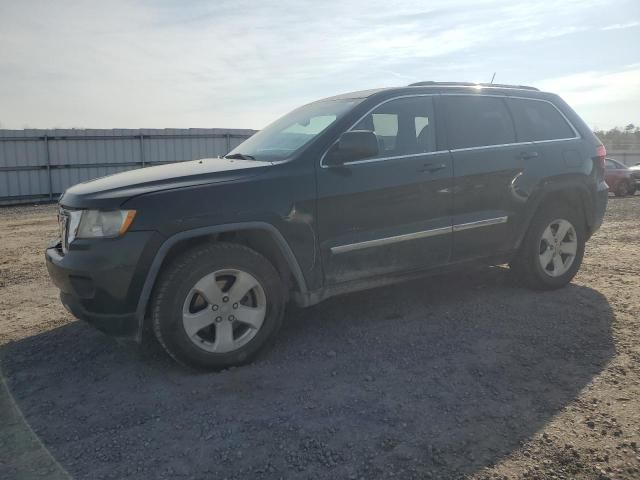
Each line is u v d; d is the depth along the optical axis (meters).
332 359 3.74
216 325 3.54
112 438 2.81
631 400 3.10
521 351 3.82
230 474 2.49
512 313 4.58
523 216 4.90
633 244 7.84
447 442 2.73
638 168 20.78
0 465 2.59
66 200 3.68
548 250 5.16
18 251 8.71
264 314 3.69
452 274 5.84
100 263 3.29
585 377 3.41
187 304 3.43
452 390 3.26
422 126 4.48
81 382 3.48
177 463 2.58
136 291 3.35
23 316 4.93
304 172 3.81
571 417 2.94
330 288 3.98
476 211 4.61
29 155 20.77
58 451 2.70
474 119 4.77
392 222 4.17
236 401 3.17
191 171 3.77
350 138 3.79
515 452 2.64
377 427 2.87
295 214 3.74
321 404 3.11
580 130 5.45
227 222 3.52
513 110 5.04
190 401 3.18
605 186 5.52
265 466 2.55
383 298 5.06
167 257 3.53
